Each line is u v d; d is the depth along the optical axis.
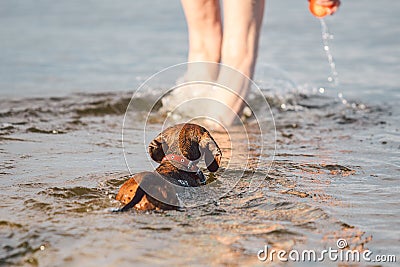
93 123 7.72
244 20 7.25
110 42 13.43
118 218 4.65
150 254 4.09
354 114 8.38
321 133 7.43
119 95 9.15
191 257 4.07
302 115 8.29
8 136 7.03
